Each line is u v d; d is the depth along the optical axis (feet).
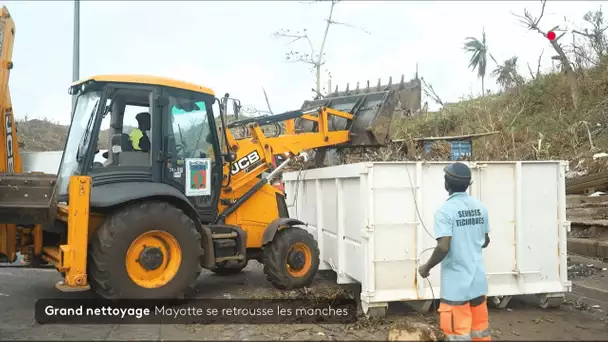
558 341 16.74
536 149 46.75
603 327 18.39
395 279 19.39
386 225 19.35
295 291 23.85
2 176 20.48
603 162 40.93
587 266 26.99
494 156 44.60
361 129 27.84
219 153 23.52
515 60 66.74
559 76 57.77
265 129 29.35
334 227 23.94
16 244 21.98
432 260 14.51
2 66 22.54
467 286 14.37
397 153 34.37
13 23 23.53
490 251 20.39
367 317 19.16
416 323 17.06
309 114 29.96
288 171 30.99
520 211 20.57
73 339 16.84
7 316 19.58
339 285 25.07
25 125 70.33
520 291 20.47
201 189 22.72
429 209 19.86
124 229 19.35
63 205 20.39
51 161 42.78
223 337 17.25
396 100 27.96
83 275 18.70
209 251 22.09
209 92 23.29
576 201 37.11
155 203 20.27
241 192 24.63
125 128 21.53
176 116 22.29
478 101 64.18
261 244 24.90
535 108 56.49
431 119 60.64
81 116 22.12
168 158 21.84
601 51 55.01
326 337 17.34
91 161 20.52
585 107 49.93
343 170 21.90
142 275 20.08
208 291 23.95
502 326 18.52
